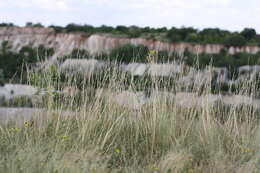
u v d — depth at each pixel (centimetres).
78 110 513
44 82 525
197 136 480
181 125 501
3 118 503
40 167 361
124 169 416
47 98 518
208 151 451
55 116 497
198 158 445
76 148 423
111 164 430
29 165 364
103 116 503
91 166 382
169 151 446
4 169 353
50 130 479
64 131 474
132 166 418
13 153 386
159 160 432
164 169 402
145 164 434
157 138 475
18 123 492
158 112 499
